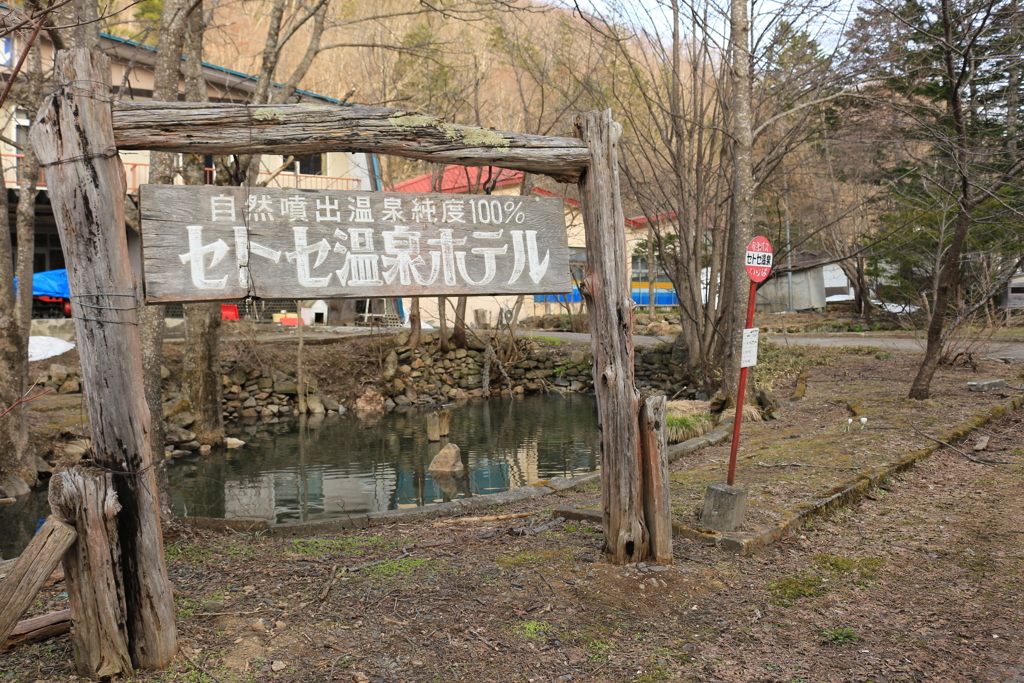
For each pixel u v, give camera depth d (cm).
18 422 918
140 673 311
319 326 2227
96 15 671
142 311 613
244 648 336
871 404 1018
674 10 1223
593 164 425
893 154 1697
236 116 337
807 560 466
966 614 390
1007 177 820
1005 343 1780
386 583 428
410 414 1627
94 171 299
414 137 377
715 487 501
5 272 886
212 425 1274
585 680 316
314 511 869
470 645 347
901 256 2050
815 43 1235
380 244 379
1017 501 589
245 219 348
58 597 405
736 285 1116
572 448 1215
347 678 311
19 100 859
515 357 1920
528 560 463
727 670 325
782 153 1244
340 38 2147
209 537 574
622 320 436
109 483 302
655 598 403
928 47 979
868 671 325
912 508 577
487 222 408
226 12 1759
